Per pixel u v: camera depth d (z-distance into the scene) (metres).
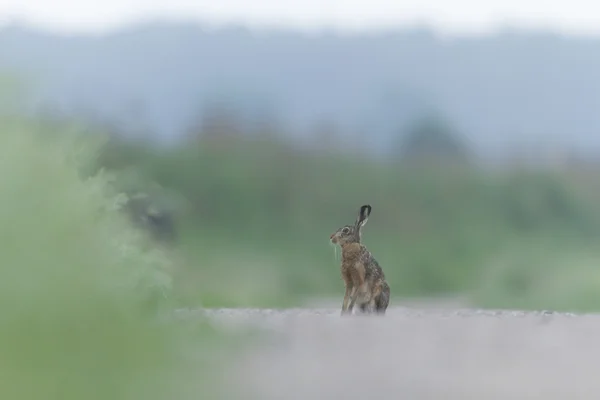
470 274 53.19
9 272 8.66
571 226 61.47
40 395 7.55
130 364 8.23
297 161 66.81
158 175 62.53
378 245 58.66
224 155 65.94
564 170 66.31
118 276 9.47
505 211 62.38
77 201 9.47
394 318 14.16
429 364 9.78
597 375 9.37
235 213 61.47
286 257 54.91
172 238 11.23
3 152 9.28
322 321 13.13
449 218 61.34
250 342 9.92
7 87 9.74
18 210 9.01
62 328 8.44
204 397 7.96
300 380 8.70
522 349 10.92
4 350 8.06
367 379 8.93
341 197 65.50
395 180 66.31
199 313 10.03
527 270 43.78
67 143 9.95
